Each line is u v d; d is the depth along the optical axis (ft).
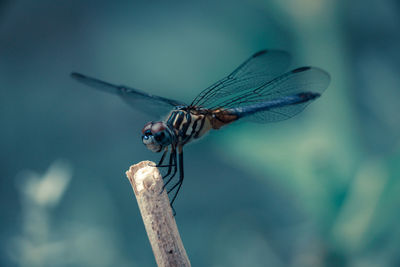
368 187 1.26
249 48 1.40
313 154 1.28
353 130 1.30
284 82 1.21
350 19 1.32
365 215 1.25
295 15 1.32
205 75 1.44
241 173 1.85
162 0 1.90
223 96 1.21
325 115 1.30
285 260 1.41
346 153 1.28
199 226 1.73
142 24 1.96
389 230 1.24
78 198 1.43
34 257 1.30
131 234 1.62
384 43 1.50
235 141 1.29
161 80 1.71
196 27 1.61
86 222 1.40
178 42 1.71
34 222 1.30
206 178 1.90
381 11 1.50
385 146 1.38
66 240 1.33
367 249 1.25
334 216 1.26
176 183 1.19
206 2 1.51
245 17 1.39
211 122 1.22
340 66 1.31
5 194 1.66
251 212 1.54
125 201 1.77
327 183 1.27
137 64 1.89
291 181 1.28
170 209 1.09
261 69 1.21
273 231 1.46
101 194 1.45
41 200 1.29
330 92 1.30
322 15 1.32
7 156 1.96
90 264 1.35
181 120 1.19
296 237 1.43
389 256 1.24
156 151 1.18
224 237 1.45
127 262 1.40
